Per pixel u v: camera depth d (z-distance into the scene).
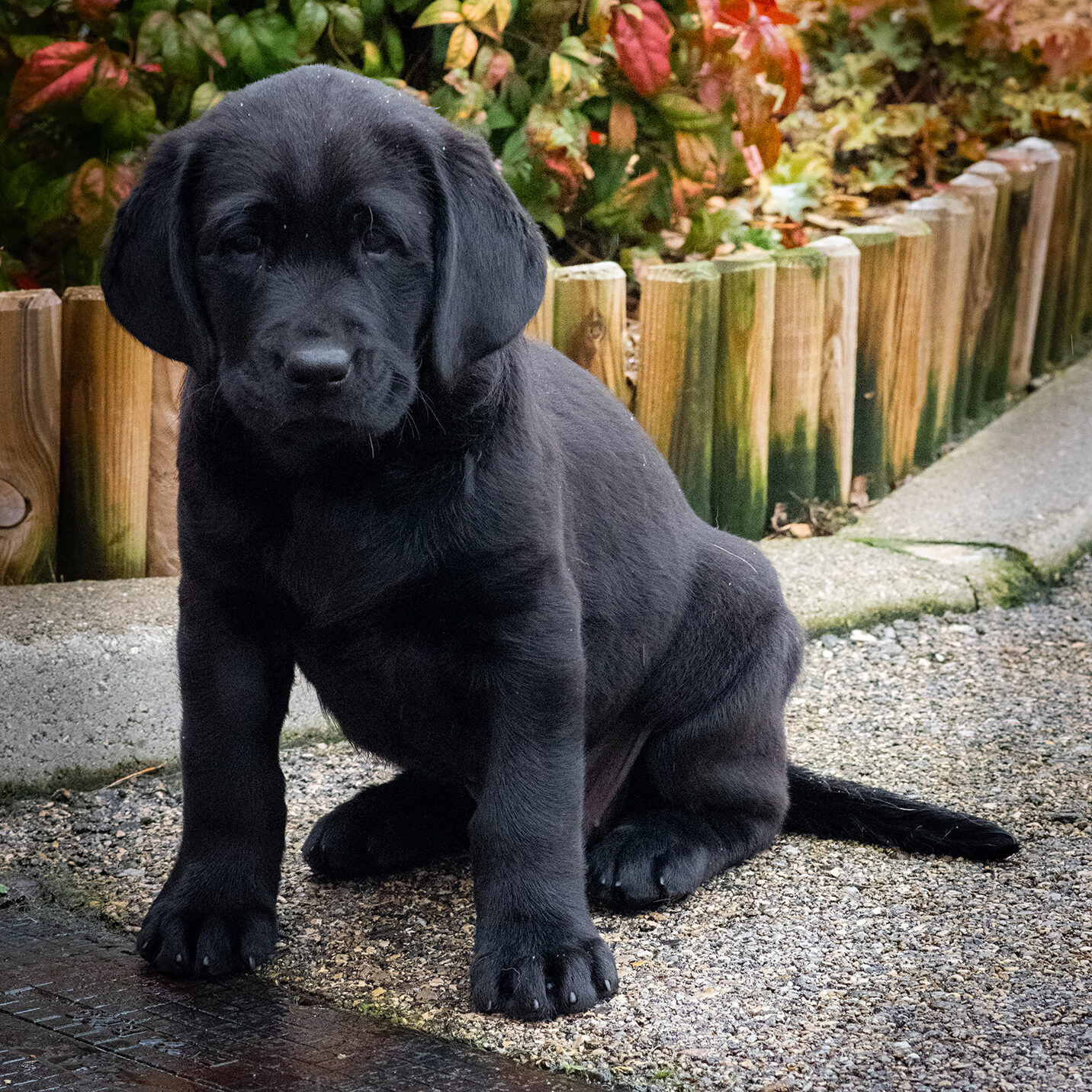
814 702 1.66
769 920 1.38
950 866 1.44
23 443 1.65
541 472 1.33
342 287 1.27
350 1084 1.24
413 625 1.33
